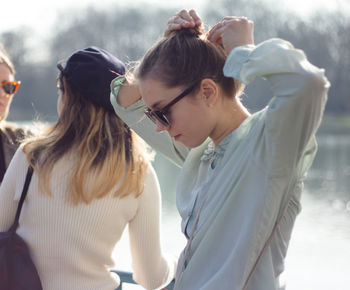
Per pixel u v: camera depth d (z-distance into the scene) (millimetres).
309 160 1466
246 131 1523
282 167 1386
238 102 1596
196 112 1521
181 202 1725
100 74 1956
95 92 1948
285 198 1459
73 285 1905
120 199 1933
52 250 1891
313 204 15117
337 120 57812
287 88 1287
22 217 1916
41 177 1878
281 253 1525
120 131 1972
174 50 1507
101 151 1908
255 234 1430
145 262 2037
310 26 60281
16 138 2887
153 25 67188
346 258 9367
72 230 1883
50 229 1886
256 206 1428
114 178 1896
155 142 1947
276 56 1299
